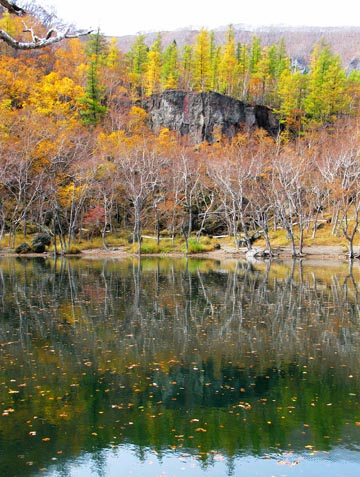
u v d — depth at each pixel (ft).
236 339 56.80
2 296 86.22
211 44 394.93
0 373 44.37
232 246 207.72
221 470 28.27
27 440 31.81
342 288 98.12
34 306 76.74
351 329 62.03
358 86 370.73
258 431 33.24
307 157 202.90
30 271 126.72
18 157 191.01
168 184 210.59
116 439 32.07
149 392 39.99
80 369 45.60
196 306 77.82
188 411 36.29
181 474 28.02
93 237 223.30
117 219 243.40
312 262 157.69
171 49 391.24
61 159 205.77
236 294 90.27
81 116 287.89
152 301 82.17
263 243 207.72
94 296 87.15
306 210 206.69
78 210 201.16
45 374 44.14
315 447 31.09
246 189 191.31
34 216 212.64
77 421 34.50
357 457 29.96
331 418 35.24
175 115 314.35
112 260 165.37
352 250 163.84
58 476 27.68
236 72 367.66
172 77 351.87
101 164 205.26
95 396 39.01
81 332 59.72
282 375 44.27
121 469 28.48
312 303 81.00
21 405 37.22
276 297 86.94
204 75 357.61
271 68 383.45
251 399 38.68
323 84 330.13
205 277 116.67
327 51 408.05
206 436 32.55
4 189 203.82
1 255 179.93
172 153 215.10
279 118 328.70
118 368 45.93
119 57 410.31
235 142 238.27
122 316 69.56
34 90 264.93
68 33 23.24
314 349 52.75
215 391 40.29
